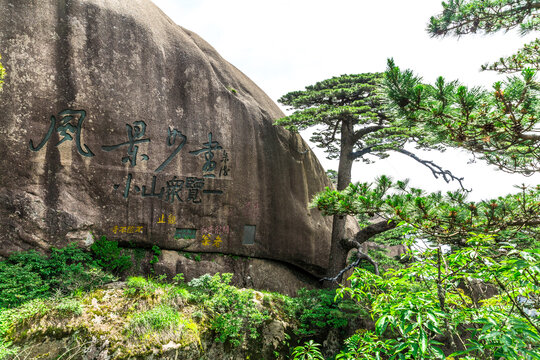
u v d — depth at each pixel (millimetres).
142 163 7945
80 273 6500
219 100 9570
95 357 5199
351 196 5230
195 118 8977
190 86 9047
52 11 7070
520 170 5047
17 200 6402
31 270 6250
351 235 12766
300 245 10867
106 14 7766
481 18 6195
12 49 6582
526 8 5676
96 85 7402
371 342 3176
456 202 4930
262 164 10234
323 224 11820
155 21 8969
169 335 5930
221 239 9172
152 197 8055
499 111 3510
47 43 6938
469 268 3059
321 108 9852
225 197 9312
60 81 7000
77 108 7129
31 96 6684
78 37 7281
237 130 9781
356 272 3955
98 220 7242
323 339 8898
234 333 6793
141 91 8062
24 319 5086
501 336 2180
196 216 8750
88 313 5617
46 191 6715
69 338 5195
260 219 9984
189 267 8477
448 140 4223
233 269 9469
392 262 11688
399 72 3664
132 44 8055
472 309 2801
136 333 5633
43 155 6738
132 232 7715
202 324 6633
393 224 9766
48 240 6590
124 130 7707
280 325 8117
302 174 11461
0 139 6371
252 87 11430
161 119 8344
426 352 2582
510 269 2418
